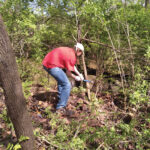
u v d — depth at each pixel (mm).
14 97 1627
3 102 3186
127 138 2432
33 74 4410
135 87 2988
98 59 4371
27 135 1849
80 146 2076
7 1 3480
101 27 3748
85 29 4113
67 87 3096
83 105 3480
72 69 3008
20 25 3367
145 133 2254
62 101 3182
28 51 4371
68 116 3072
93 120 2824
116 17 3594
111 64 4676
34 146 1991
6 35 1476
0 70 1516
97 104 3326
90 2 3396
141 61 3576
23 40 3857
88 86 3807
